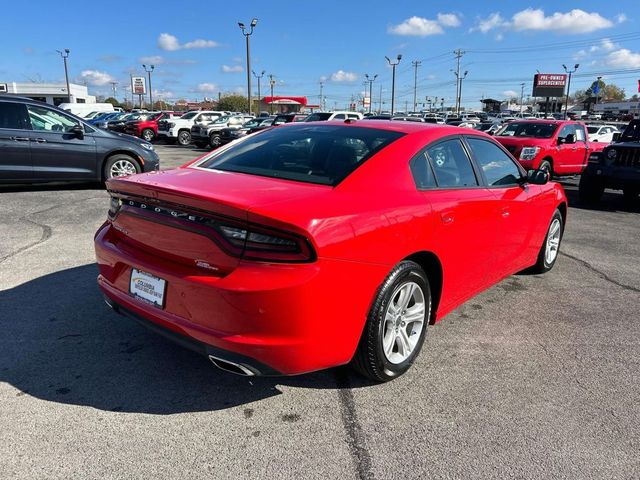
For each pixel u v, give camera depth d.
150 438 2.54
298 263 2.42
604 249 6.66
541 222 4.89
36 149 9.04
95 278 4.70
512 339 3.81
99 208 7.89
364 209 2.73
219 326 2.50
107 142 9.69
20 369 3.13
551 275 5.42
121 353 3.37
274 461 2.41
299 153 3.30
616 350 3.68
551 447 2.57
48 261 5.17
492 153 4.21
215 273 2.54
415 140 3.39
